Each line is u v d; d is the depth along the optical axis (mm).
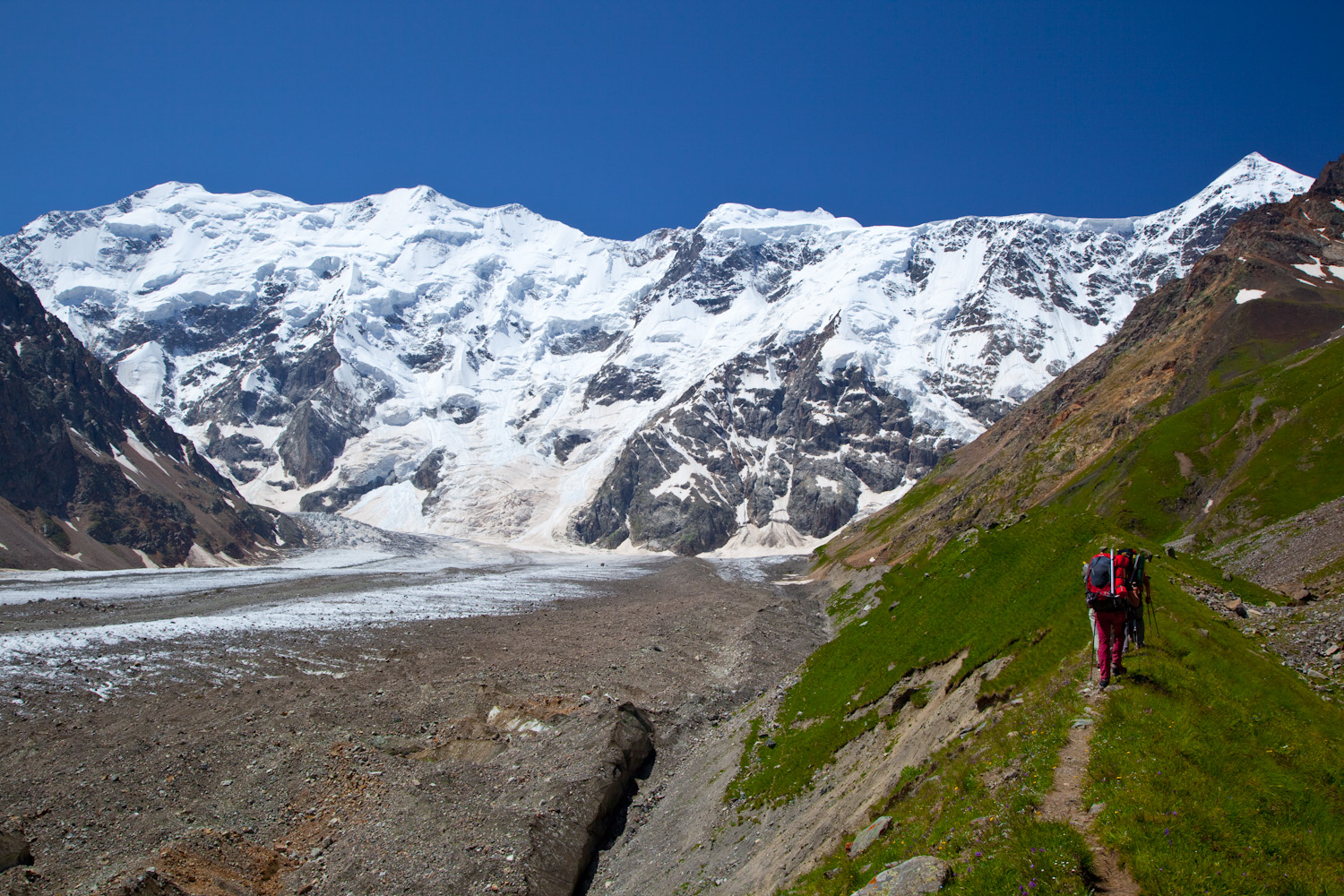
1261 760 13773
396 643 77438
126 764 41469
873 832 18734
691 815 34406
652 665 67500
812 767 30422
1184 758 13680
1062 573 28688
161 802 37219
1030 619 25812
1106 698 16359
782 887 21266
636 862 32812
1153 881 11156
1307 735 14773
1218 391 90438
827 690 38062
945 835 14992
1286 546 49719
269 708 52094
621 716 45375
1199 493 73062
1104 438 101938
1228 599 27234
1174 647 18609
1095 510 79125
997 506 103000
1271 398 76250
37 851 32375
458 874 29797
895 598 47656
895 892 13383
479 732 46906
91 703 52688
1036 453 108688
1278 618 25391
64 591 117125
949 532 105375
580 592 137625
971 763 17672
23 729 46969
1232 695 16266
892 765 24156
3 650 66375
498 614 104062
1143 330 128500
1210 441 77875
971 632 30094
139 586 130125
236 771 40906
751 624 82750
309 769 40656
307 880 30078
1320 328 95812
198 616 93938
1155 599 22938
